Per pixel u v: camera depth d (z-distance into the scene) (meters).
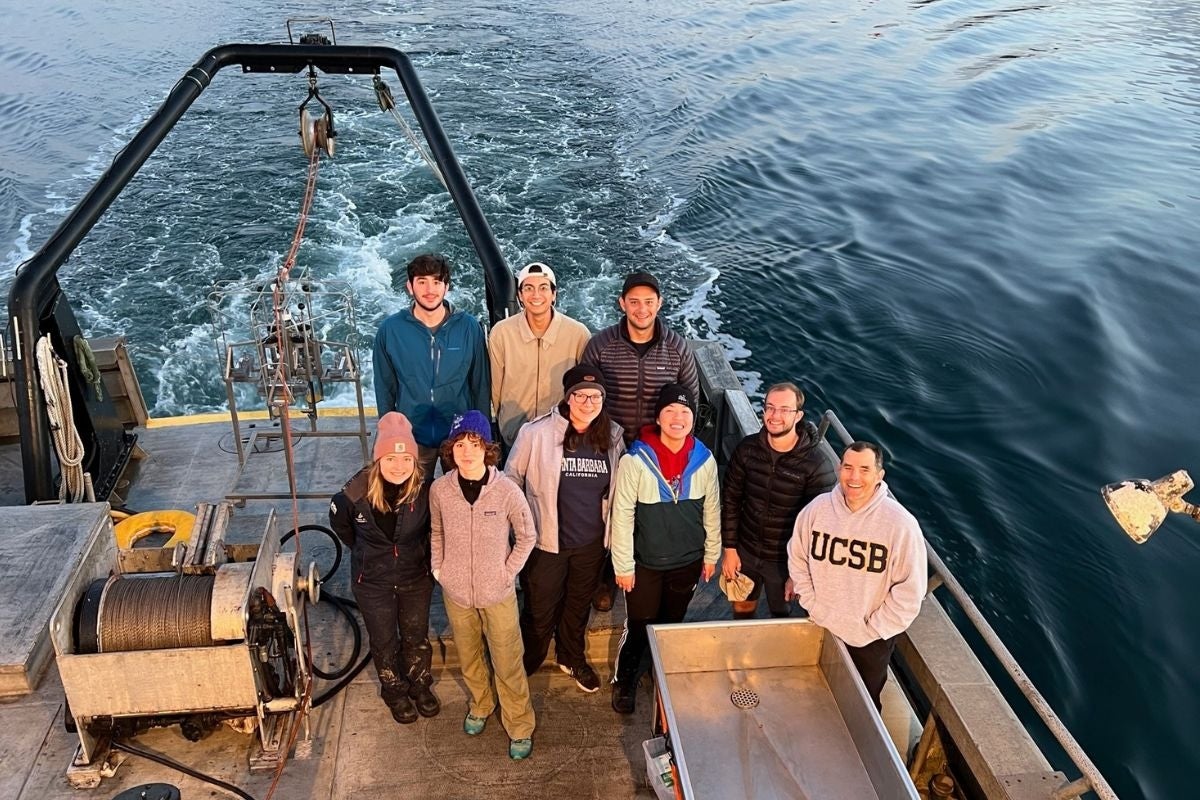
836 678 3.97
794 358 12.87
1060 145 21.81
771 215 17.72
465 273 14.93
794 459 4.07
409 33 30.80
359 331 13.00
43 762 4.08
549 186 18.59
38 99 25.00
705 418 6.22
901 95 25.86
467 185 6.56
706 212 17.77
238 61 7.16
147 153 6.25
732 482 4.25
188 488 6.35
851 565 3.79
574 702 4.54
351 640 4.81
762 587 4.71
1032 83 27.23
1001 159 20.91
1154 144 22.02
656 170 19.88
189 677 3.80
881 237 16.73
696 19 34.59
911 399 11.89
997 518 9.77
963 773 4.18
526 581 4.27
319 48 7.20
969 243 16.47
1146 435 11.05
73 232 5.64
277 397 4.99
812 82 26.94
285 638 4.09
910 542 3.68
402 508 3.75
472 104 23.72
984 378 12.29
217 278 14.71
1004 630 8.42
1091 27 34.69
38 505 5.04
